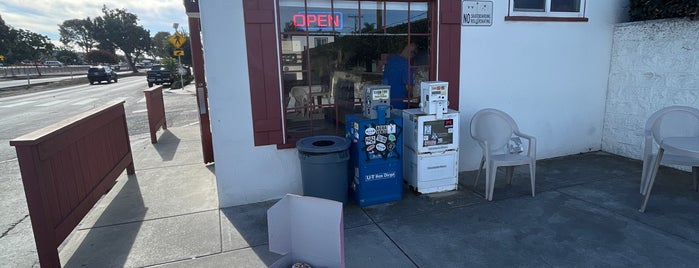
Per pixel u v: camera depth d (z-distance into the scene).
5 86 25.80
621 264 2.65
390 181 3.78
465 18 4.30
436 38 4.24
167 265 2.80
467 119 4.61
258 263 2.80
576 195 3.88
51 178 2.77
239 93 3.68
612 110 5.24
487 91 4.62
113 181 4.22
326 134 4.21
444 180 4.03
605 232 3.10
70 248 3.09
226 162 3.78
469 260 2.77
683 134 3.81
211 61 3.54
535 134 5.01
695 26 4.22
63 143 2.99
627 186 4.08
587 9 4.89
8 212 4.06
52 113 12.14
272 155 3.91
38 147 2.57
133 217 3.65
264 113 3.78
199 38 5.11
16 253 3.17
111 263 2.85
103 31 72.69
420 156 3.88
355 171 3.75
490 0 4.38
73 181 3.17
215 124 3.68
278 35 3.71
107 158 4.12
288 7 3.80
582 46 4.98
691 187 4.01
